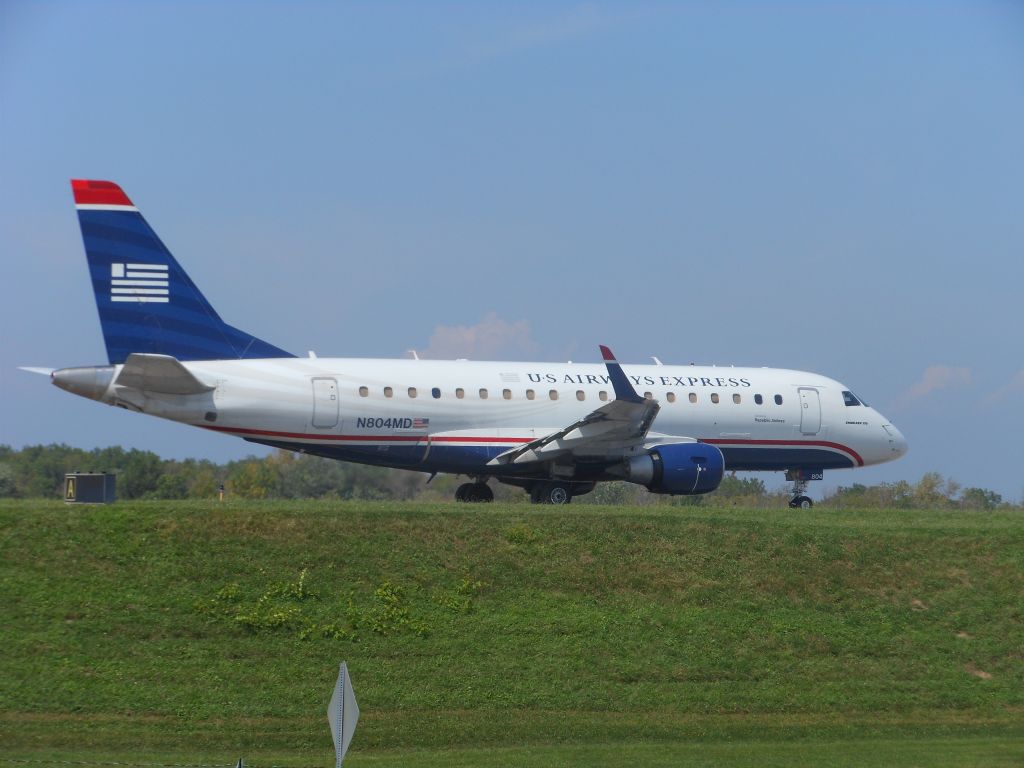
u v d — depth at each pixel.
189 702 42.38
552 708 44.22
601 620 49.94
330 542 52.56
